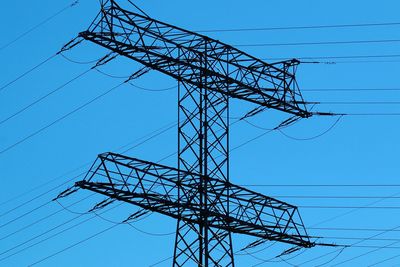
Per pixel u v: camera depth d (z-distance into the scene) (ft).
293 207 170.50
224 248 163.73
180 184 158.20
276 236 168.86
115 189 151.12
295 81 177.68
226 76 169.17
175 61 162.40
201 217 163.02
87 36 153.38
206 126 167.12
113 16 155.53
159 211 158.40
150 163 154.40
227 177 166.91
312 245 171.32
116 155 151.23
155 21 160.97
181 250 161.68
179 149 166.40
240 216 165.07
